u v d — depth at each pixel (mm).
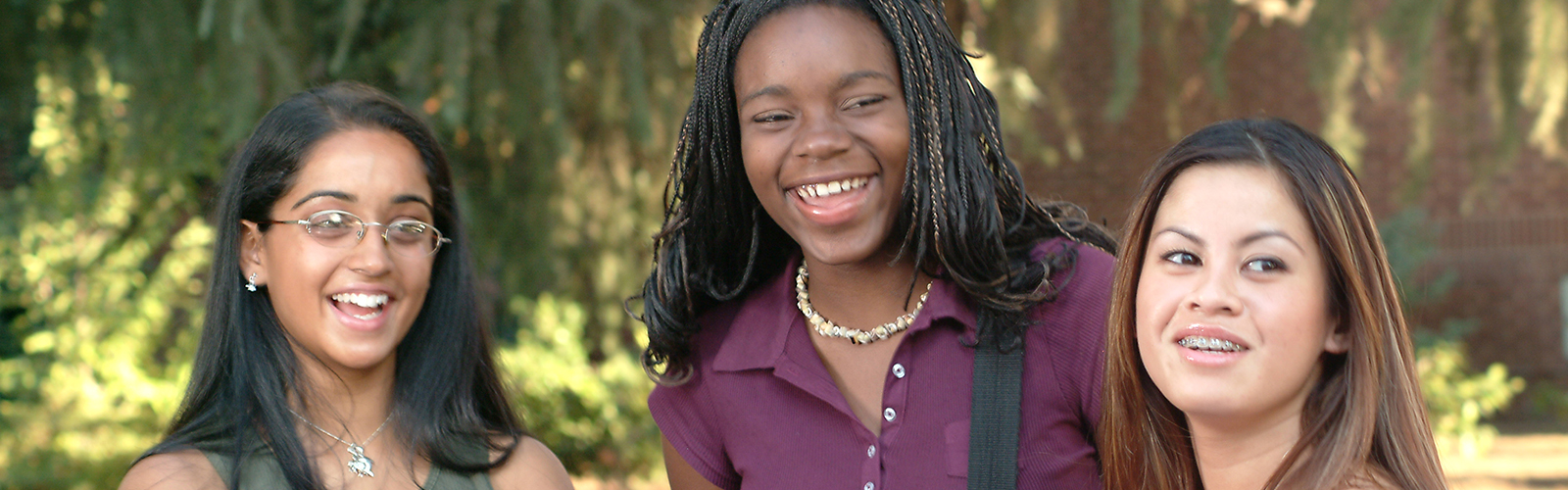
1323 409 1450
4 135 6219
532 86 4324
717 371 1923
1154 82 5887
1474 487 5914
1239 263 1425
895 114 1721
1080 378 1783
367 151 1720
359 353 1714
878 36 1727
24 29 4559
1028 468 1758
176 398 5840
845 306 1854
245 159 1740
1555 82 4664
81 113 4828
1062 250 1855
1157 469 1637
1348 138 4855
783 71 1696
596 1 4164
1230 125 1517
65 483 5527
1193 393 1453
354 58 4320
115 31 4113
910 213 1778
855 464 1777
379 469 1775
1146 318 1515
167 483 1621
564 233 5152
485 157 4945
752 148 1755
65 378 6086
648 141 4426
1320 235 1410
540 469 1887
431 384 1844
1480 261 8336
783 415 1848
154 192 6078
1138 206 1576
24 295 6410
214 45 4066
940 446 1752
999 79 5086
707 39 1845
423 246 1789
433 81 4332
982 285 1758
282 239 1701
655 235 1985
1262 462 1494
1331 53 4723
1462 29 4824
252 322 1752
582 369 5836
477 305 1947
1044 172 7953
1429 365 6742
